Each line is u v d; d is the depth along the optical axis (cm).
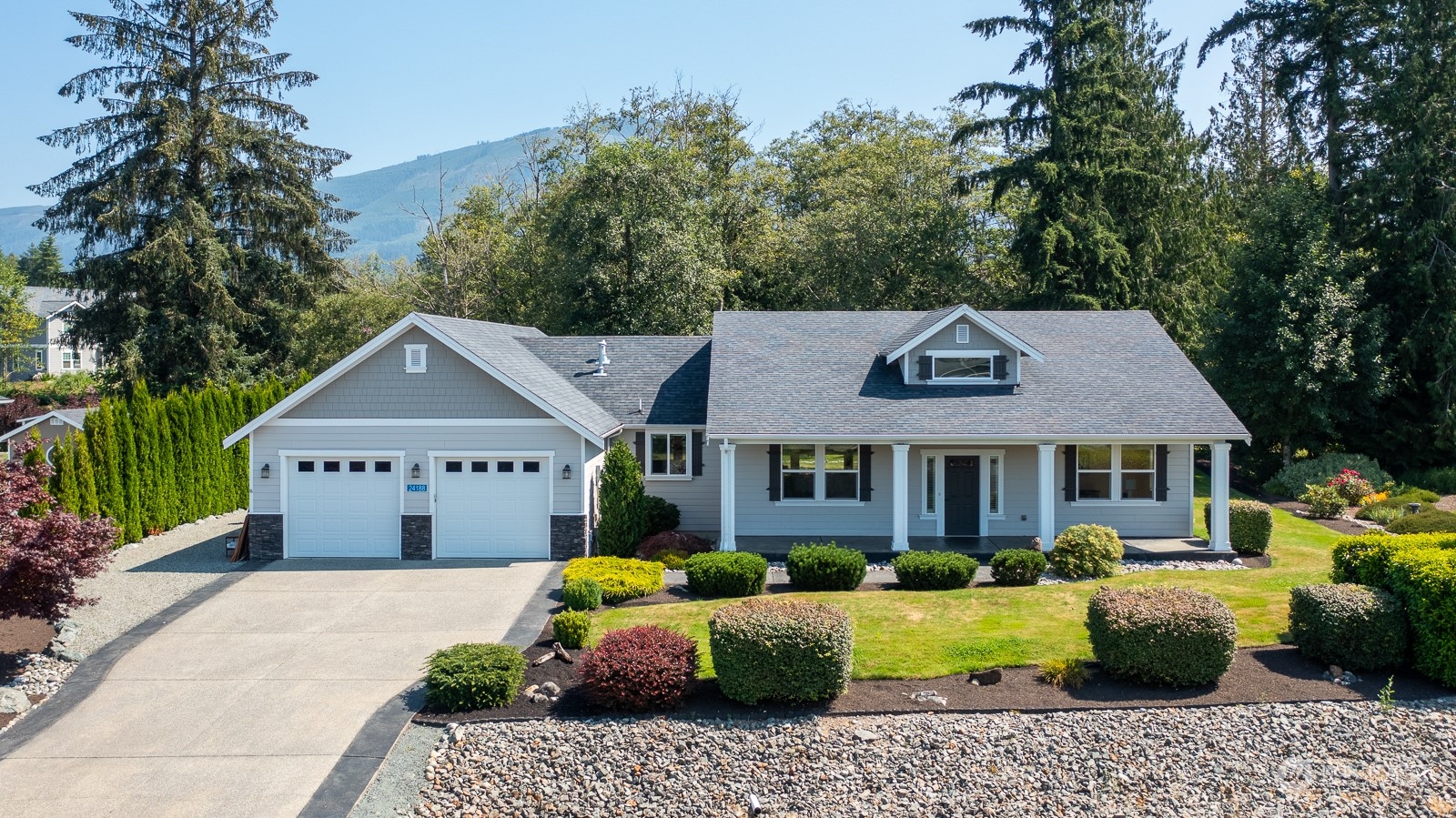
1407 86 3334
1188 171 4259
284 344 4481
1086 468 2559
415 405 2300
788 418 2430
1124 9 4225
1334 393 3353
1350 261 3394
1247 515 2333
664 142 5053
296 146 4497
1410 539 1569
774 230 5022
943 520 2581
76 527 1552
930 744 1203
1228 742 1203
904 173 4816
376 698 1391
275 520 2308
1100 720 1261
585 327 4084
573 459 2302
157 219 4062
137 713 1348
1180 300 4006
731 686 1314
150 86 4072
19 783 1145
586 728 1265
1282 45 3909
